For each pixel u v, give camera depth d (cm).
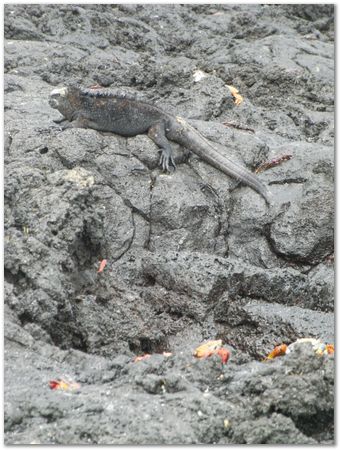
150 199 1752
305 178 1894
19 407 1052
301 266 1833
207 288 1493
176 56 2670
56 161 1728
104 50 2517
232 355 1359
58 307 1358
